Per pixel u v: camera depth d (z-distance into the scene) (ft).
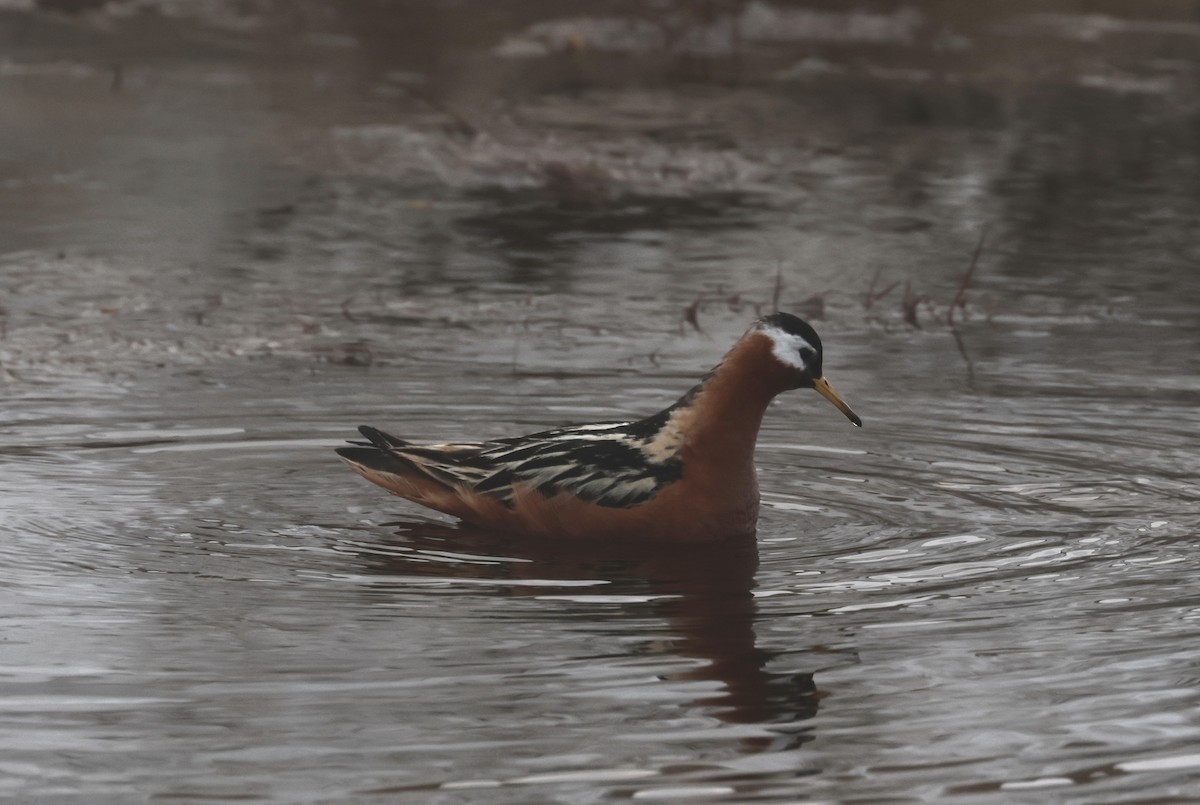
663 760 25.85
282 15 125.90
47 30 116.57
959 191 79.56
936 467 41.42
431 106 94.38
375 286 60.85
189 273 61.82
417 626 31.07
